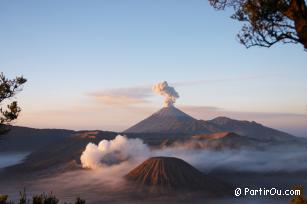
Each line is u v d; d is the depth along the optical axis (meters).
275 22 10.27
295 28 9.66
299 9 9.46
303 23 9.39
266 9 10.07
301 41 9.66
